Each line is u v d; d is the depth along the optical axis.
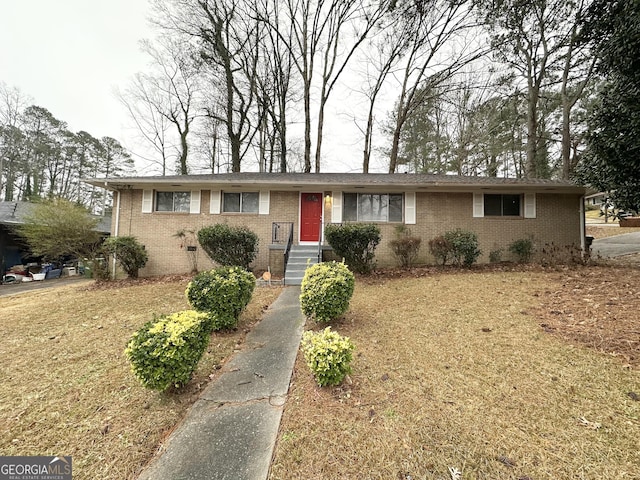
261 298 6.00
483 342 3.42
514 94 13.64
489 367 2.86
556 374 2.67
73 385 2.80
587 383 2.50
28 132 24.20
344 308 4.17
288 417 2.27
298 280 7.45
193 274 8.70
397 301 5.27
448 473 1.70
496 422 2.10
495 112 15.58
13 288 9.91
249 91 16.00
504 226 9.16
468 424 2.09
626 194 5.43
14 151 23.47
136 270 8.62
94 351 3.58
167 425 2.24
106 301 6.00
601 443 1.87
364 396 2.48
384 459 1.81
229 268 4.54
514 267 7.74
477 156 18.50
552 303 4.50
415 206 9.29
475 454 1.82
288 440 2.02
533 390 2.46
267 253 9.29
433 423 2.11
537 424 2.06
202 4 13.85
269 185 9.14
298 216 9.45
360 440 1.98
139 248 8.52
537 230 9.10
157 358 2.42
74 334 4.17
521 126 16.09
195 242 9.24
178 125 18.50
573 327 3.59
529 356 3.02
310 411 2.32
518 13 11.12
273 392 2.65
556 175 16.62
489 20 11.70
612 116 5.30
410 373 2.81
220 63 14.98
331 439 2.00
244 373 3.02
